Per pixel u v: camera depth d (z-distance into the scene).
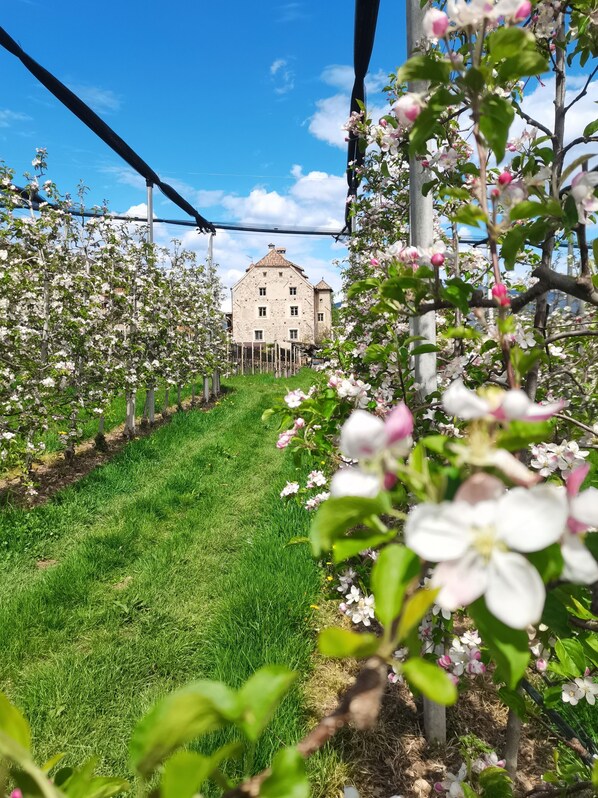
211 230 11.29
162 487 6.14
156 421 10.80
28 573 4.26
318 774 2.28
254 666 2.87
